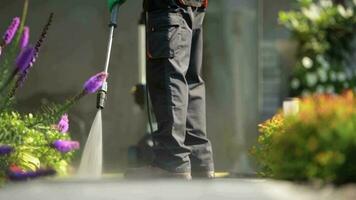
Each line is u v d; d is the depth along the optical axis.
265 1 22.55
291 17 22.62
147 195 2.99
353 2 24.17
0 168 8.35
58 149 8.91
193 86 10.08
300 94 22.69
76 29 18.91
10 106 9.29
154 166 9.42
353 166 7.34
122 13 18.97
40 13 18.72
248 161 18.48
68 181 3.28
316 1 23.89
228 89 18.92
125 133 18.88
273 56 22.52
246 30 18.98
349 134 7.38
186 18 9.70
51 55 18.75
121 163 18.34
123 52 18.98
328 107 7.68
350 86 23.11
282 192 3.17
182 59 9.55
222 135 18.78
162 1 9.55
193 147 9.95
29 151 9.19
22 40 9.04
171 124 9.36
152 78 9.56
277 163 7.73
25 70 8.71
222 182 3.23
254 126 19.00
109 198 2.96
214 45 18.97
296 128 7.64
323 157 7.37
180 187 3.08
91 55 18.97
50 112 9.20
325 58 23.25
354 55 23.64
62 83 18.78
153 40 9.54
